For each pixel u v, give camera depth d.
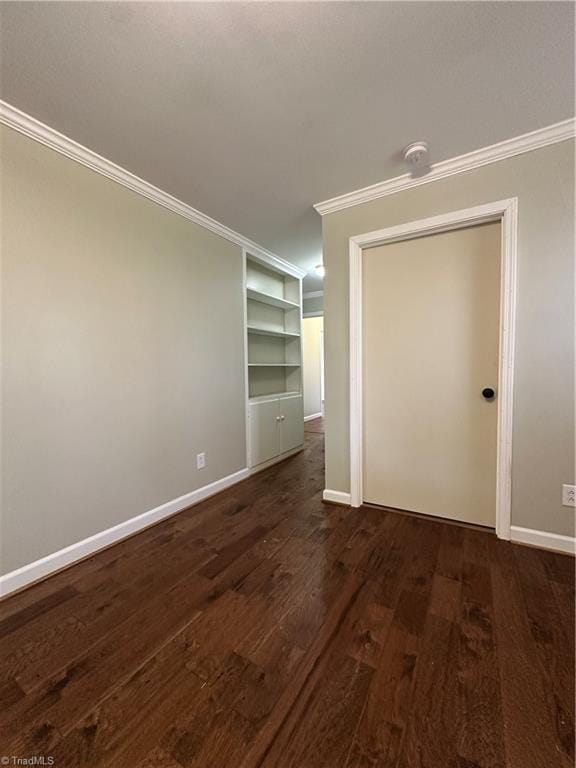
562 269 1.69
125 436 2.05
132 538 2.03
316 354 6.93
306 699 1.01
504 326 1.83
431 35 1.18
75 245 1.78
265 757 0.87
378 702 1.00
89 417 1.85
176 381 2.40
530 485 1.82
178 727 0.94
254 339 3.78
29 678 1.10
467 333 2.05
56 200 1.70
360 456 2.40
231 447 2.95
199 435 2.61
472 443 2.07
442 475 2.17
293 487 2.88
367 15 1.11
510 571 1.60
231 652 1.19
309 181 2.12
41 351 1.64
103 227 1.92
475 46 1.22
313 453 4.05
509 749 0.87
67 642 1.25
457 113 1.56
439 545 1.86
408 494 2.29
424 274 2.16
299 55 1.25
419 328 2.19
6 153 1.51
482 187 1.86
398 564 1.69
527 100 1.48
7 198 1.52
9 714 0.99
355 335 2.32
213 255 2.75
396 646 1.19
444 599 1.42
